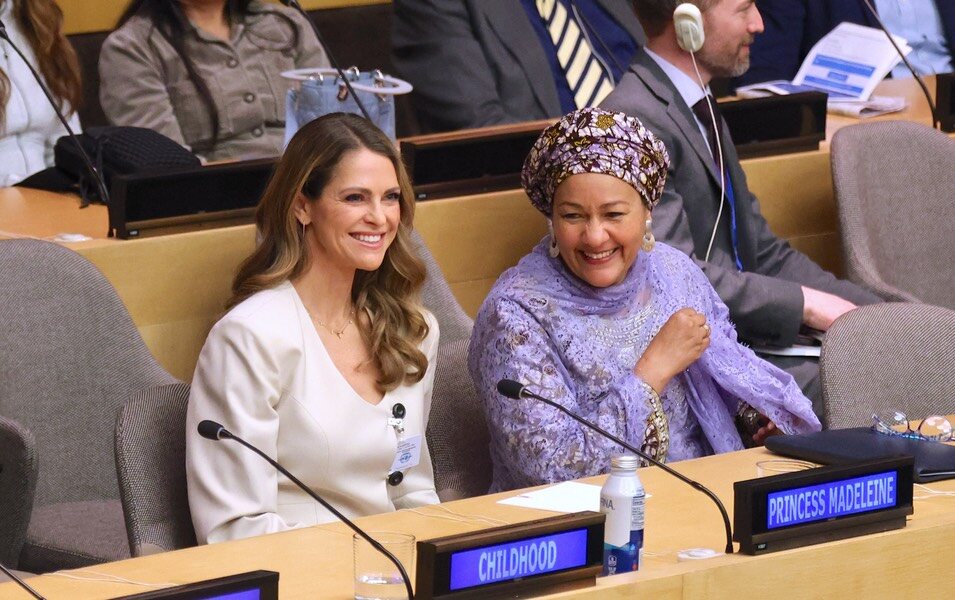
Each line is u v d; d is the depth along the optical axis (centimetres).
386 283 711
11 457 720
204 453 656
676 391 780
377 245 684
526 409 716
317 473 675
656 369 739
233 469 651
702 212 977
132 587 517
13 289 795
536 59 1275
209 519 647
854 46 1304
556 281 755
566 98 1304
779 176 1133
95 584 520
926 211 1112
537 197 766
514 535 479
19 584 513
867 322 809
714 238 984
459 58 1257
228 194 912
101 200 982
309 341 680
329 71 990
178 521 670
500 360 731
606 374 743
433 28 1266
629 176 737
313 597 509
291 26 1241
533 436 713
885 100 1271
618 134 739
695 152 970
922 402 805
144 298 885
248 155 1210
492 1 1271
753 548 525
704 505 629
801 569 530
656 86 972
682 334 745
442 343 888
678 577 502
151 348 891
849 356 801
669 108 968
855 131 1103
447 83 1259
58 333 805
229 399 654
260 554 559
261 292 684
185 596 445
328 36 1530
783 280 982
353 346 699
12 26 1125
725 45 980
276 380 663
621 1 1356
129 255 877
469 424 781
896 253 1103
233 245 910
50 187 1028
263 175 924
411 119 1333
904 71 1539
